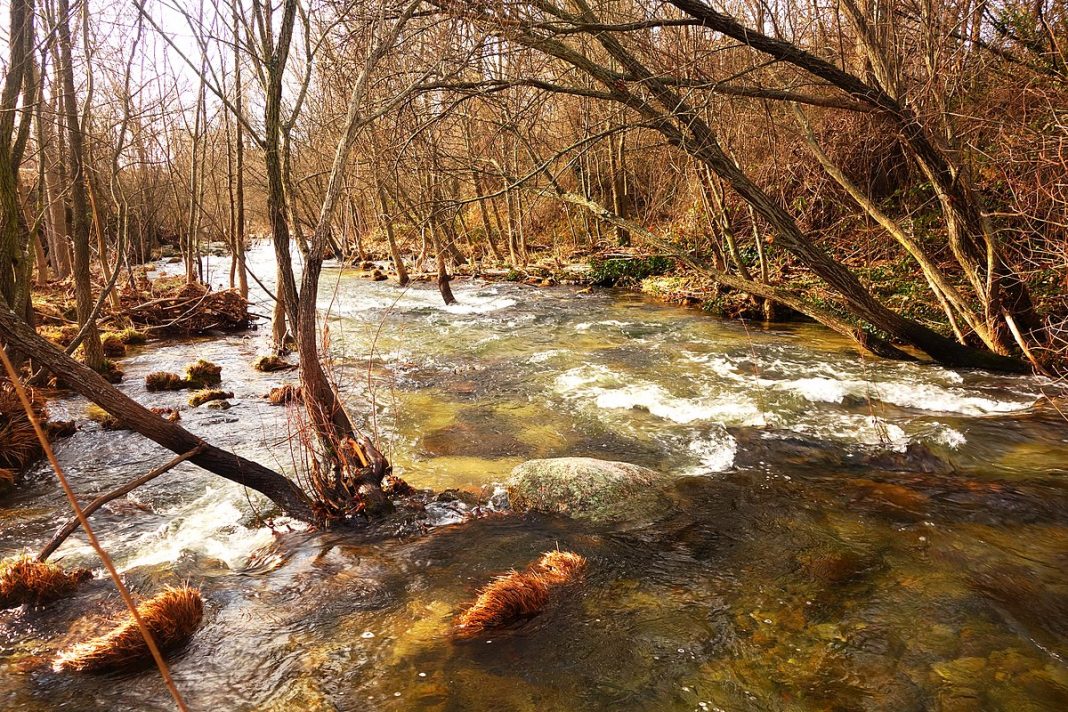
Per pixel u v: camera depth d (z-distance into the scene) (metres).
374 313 15.38
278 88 5.50
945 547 4.76
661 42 11.43
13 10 6.75
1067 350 8.93
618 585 4.41
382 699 3.41
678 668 3.59
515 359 10.75
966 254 9.29
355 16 6.71
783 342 11.23
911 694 3.33
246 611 4.25
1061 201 8.58
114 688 3.53
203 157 16.70
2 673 3.67
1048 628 3.84
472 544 5.03
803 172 15.06
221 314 14.25
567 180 24.45
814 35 11.43
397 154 8.66
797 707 3.28
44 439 1.39
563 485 5.67
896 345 10.40
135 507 5.84
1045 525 5.04
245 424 7.96
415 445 7.15
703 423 7.51
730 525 5.19
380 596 4.38
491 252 23.59
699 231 17.81
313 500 5.57
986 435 6.88
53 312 13.66
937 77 9.07
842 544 4.84
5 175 7.13
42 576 4.36
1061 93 9.33
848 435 6.98
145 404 8.78
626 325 13.12
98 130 12.98
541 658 3.70
